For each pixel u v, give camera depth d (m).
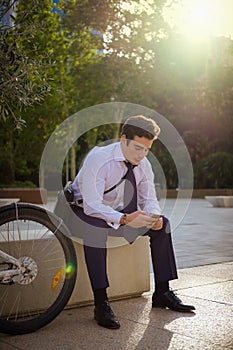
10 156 22.53
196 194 23.61
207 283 4.33
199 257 5.93
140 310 3.54
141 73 19.00
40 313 3.34
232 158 25.36
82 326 3.18
